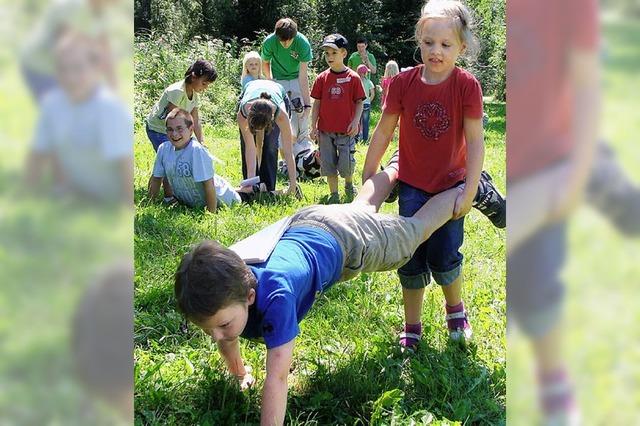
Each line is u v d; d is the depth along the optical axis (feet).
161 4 64.28
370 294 10.34
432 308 9.82
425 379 7.73
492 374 8.13
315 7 74.69
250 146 18.54
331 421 7.16
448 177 8.72
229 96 38.93
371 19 75.25
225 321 5.88
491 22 62.18
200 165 15.74
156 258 11.50
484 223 15.38
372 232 7.60
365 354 8.38
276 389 6.14
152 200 16.65
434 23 8.40
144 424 6.66
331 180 19.33
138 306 9.66
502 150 30.99
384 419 7.00
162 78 36.63
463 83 8.48
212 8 69.46
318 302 9.91
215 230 13.66
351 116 19.03
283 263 6.59
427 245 8.82
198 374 7.68
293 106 22.67
